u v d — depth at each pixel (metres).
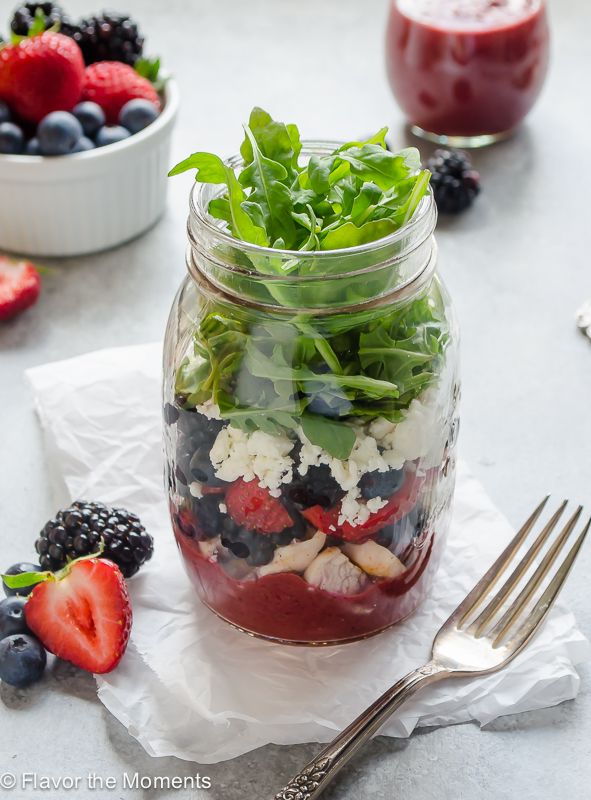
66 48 0.58
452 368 0.39
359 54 0.79
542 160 0.68
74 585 0.40
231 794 0.37
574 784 0.37
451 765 0.38
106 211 0.60
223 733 0.38
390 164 0.36
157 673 0.40
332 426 0.36
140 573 0.43
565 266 0.61
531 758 0.38
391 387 0.35
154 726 0.39
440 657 0.40
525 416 0.52
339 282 0.35
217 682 0.40
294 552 0.38
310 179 0.37
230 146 0.69
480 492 0.46
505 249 0.62
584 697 0.40
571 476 0.49
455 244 0.62
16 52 0.57
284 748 0.38
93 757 0.38
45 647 0.40
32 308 0.58
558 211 0.65
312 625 0.40
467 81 0.65
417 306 0.37
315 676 0.40
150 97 0.60
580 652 0.40
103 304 0.58
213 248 0.36
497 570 0.42
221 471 0.37
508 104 0.67
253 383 0.36
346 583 0.39
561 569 0.41
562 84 0.75
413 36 0.66
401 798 0.37
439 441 0.38
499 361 0.55
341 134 0.70
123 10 0.83
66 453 0.47
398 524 0.38
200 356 0.37
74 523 0.42
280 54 0.78
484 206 0.65
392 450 0.37
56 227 0.60
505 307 0.58
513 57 0.65
